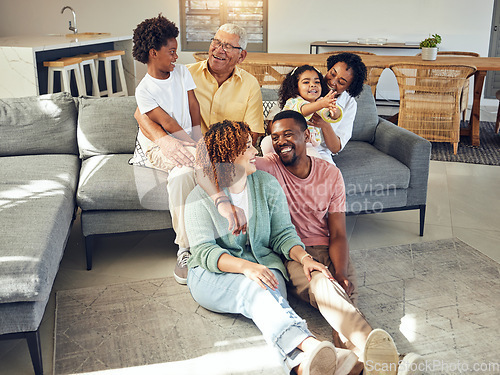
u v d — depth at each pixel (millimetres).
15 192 2520
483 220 3260
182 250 2459
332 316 1910
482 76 4832
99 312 2240
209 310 2244
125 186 2545
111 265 2676
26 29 7934
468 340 2061
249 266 1950
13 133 3045
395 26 7129
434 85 4570
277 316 1820
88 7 7711
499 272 2586
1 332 1830
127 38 6457
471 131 5082
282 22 7395
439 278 2529
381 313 2240
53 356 1973
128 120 3035
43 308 1917
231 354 1976
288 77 2594
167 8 7520
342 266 2176
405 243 2936
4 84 4855
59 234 2215
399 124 4781
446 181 3959
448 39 7043
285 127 2148
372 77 4738
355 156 3012
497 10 6859
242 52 2568
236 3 7383
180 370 1893
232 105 2613
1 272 1812
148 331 2111
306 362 1643
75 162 3012
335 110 2516
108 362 1934
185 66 2564
